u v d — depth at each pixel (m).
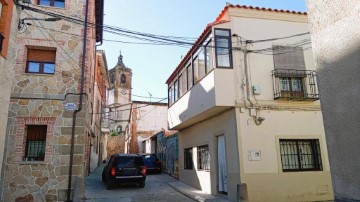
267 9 11.71
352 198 4.35
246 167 10.23
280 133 10.88
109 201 11.12
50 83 11.63
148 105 32.91
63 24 12.19
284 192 10.40
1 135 6.93
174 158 19.55
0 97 6.85
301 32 12.02
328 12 4.97
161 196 12.42
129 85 60.19
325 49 5.00
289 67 11.55
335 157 4.70
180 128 17.27
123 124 48.12
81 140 11.36
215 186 12.08
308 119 11.33
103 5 15.40
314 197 10.64
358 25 4.40
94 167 23.22
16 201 10.48
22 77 11.47
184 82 14.94
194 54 13.30
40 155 11.21
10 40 7.40
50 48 11.98
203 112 11.80
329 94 4.88
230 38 11.15
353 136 4.39
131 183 14.37
